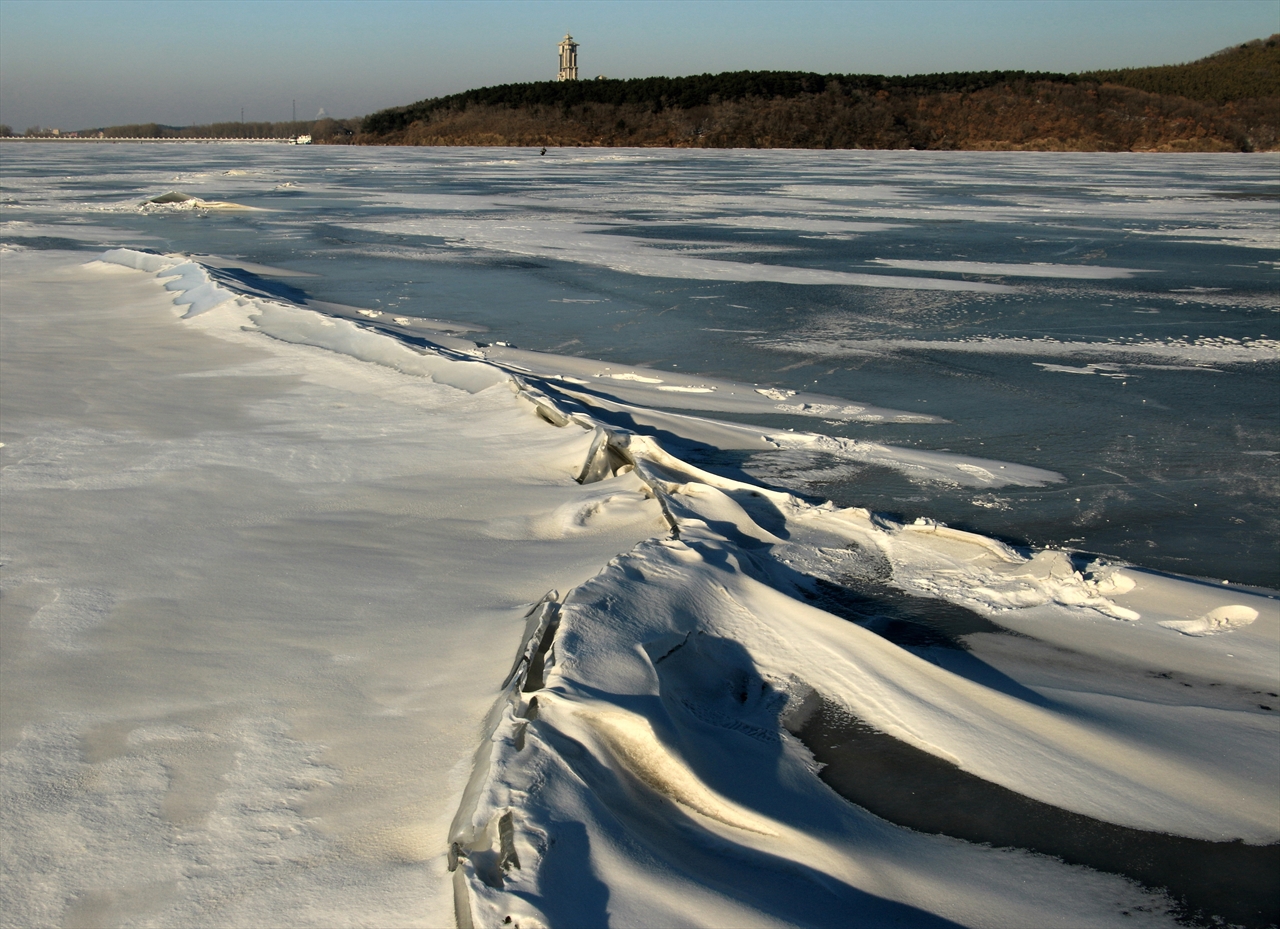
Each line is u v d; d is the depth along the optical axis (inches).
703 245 772.0
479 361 321.4
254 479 220.2
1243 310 502.0
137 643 142.6
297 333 377.1
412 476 226.8
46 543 179.5
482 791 99.9
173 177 1574.8
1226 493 249.9
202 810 106.3
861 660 148.4
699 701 136.5
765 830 108.8
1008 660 163.6
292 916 90.4
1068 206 1123.3
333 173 1774.1
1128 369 380.2
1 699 127.1
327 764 114.0
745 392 345.4
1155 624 178.4
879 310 505.7
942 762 130.3
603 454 231.5
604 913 88.4
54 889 94.7
